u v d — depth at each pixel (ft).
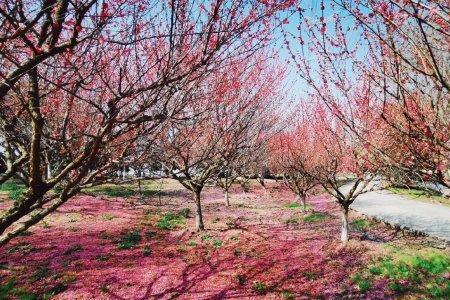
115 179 18.37
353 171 49.32
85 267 46.55
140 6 13.53
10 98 21.27
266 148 82.94
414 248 49.85
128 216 77.87
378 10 13.67
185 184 64.18
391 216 72.13
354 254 49.29
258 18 14.19
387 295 37.19
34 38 14.89
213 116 28.40
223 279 43.42
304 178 86.53
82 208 82.23
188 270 46.62
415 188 18.93
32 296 38.04
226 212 91.20
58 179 15.70
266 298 38.34
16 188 100.89
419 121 16.08
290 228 69.21
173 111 15.66
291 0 14.33
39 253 50.93
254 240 59.11
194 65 14.40
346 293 38.50
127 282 42.57
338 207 90.58
